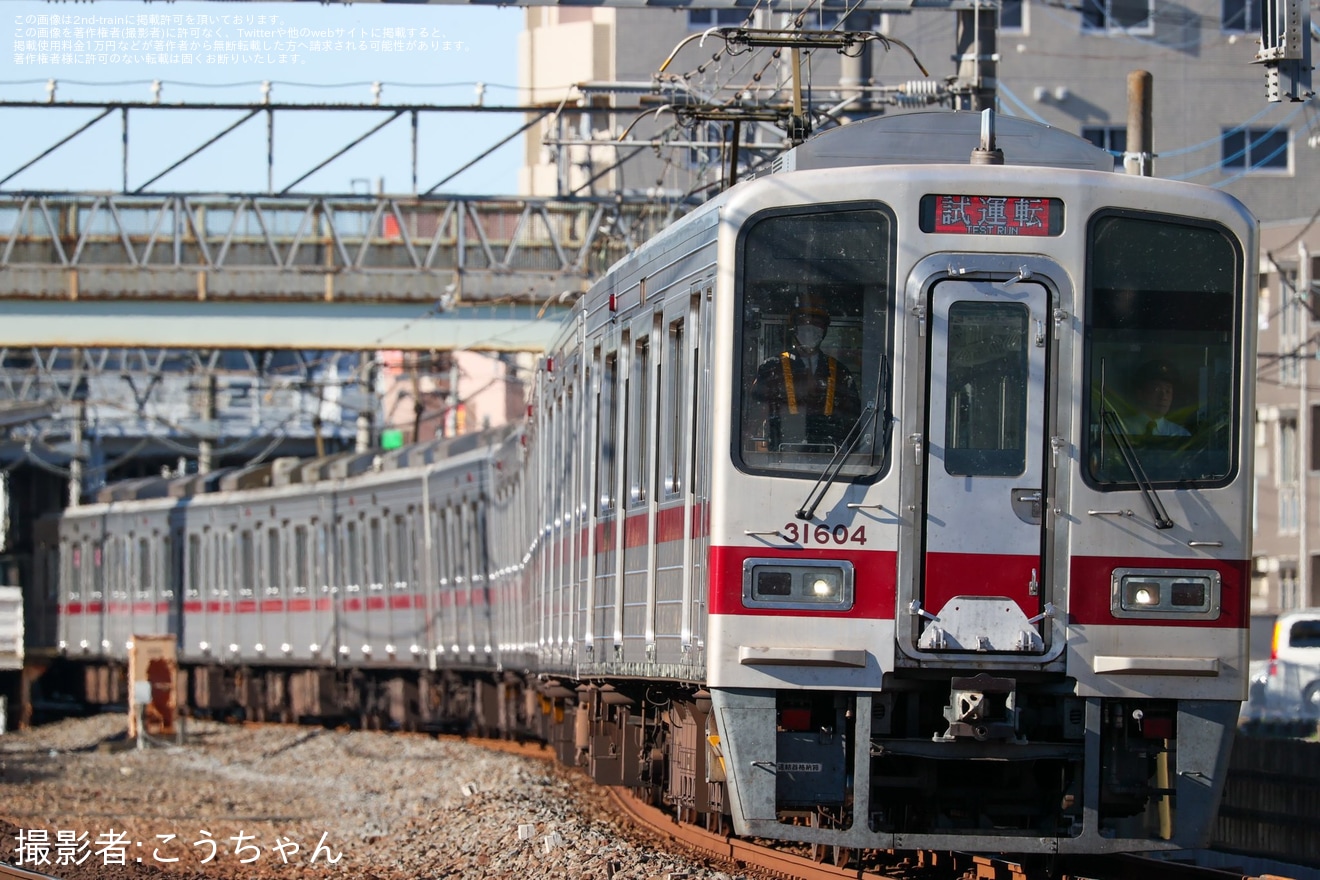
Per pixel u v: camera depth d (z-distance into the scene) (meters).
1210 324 32.22
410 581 97.56
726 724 31.36
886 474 31.42
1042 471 31.50
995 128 34.53
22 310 103.88
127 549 137.25
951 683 31.30
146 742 104.25
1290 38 41.75
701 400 33.38
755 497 31.47
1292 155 143.62
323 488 109.31
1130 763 32.00
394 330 105.12
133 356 140.62
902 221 31.69
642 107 80.56
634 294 40.50
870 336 31.69
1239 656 31.92
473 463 85.38
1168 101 144.25
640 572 38.94
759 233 31.92
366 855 52.53
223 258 104.50
